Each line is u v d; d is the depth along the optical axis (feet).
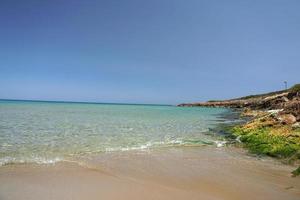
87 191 35.76
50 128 103.04
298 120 92.07
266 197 35.37
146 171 46.47
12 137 78.59
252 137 80.02
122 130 105.19
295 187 39.45
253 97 551.59
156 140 83.20
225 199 34.58
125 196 34.63
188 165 51.62
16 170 43.86
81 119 153.07
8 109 243.60
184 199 34.17
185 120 170.71
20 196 33.04
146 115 218.59
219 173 46.32
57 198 33.01
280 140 68.44
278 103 268.62
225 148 71.67
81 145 69.67
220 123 151.84
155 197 34.60
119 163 51.29
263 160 57.36
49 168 45.75
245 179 43.04
